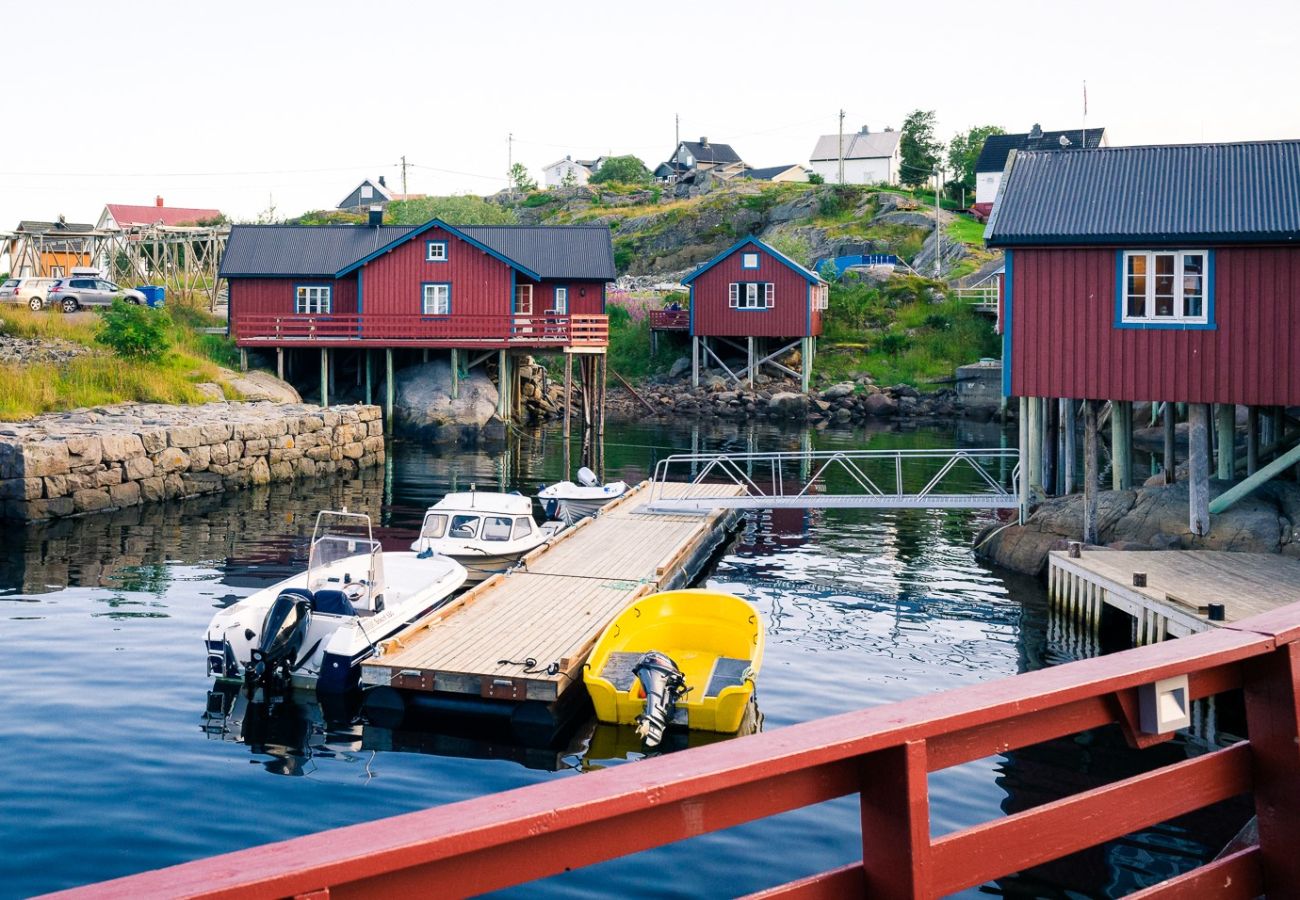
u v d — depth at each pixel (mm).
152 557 20750
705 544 22281
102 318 38656
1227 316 17812
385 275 43656
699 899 8547
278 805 10227
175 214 101188
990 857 2684
